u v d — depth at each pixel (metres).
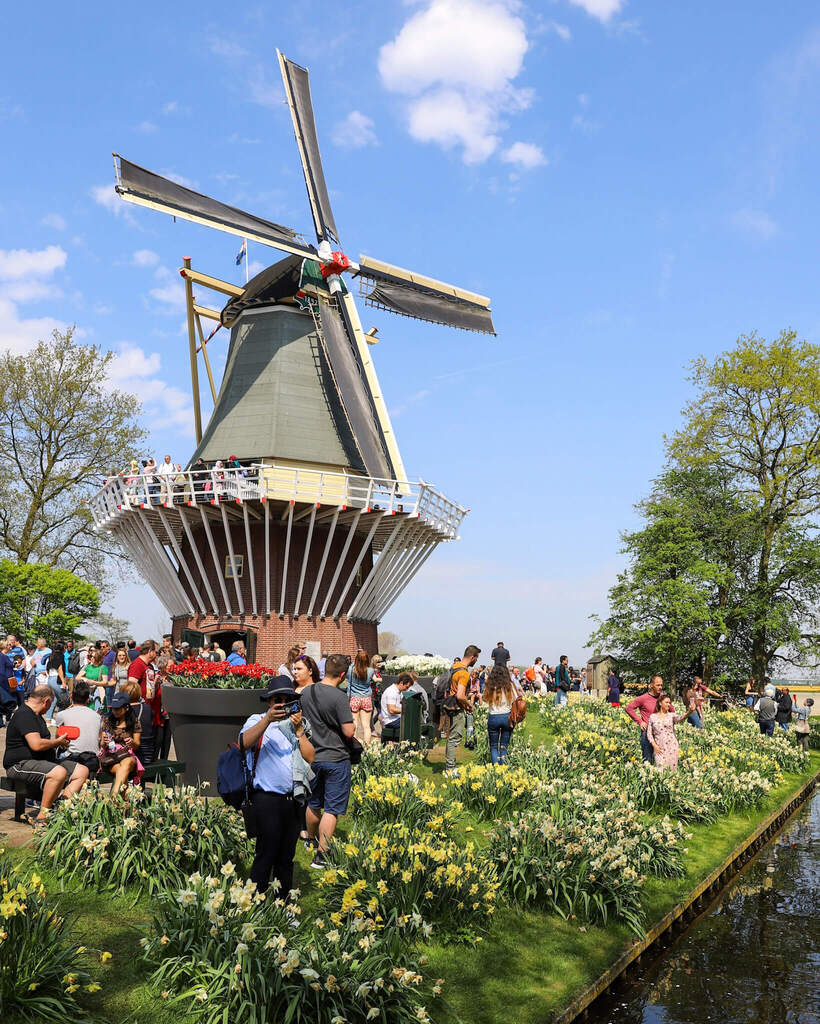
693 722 21.97
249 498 25.16
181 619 28.84
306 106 33.56
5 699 18.14
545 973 7.01
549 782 11.59
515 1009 6.25
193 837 7.28
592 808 10.22
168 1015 5.24
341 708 7.75
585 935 7.96
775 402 40.12
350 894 6.42
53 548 40.47
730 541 42.31
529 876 8.48
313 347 31.05
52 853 6.98
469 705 13.20
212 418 31.02
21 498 39.41
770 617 38.38
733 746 19.95
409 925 6.88
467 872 7.59
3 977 4.88
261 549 27.56
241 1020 5.16
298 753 6.63
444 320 33.78
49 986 5.14
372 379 29.94
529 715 24.89
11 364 39.47
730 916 9.66
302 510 26.91
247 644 26.27
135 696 9.08
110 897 6.69
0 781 8.55
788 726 27.84
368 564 30.52
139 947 5.99
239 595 26.70
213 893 5.63
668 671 41.25
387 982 5.66
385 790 9.51
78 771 8.45
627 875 8.59
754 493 40.59
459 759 15.32
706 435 41.94
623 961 7.64
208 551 28.47
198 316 31.70
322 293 30.05
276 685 6.30
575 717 21.03
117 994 5.40
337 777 7.70
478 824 10.52
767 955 8.33
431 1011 5.98
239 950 5.26
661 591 40.22
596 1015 6.79
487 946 7.28
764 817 14.68
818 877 11.55
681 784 13.62
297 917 6.64
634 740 18.23
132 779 9.01
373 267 32.12
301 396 29.91
